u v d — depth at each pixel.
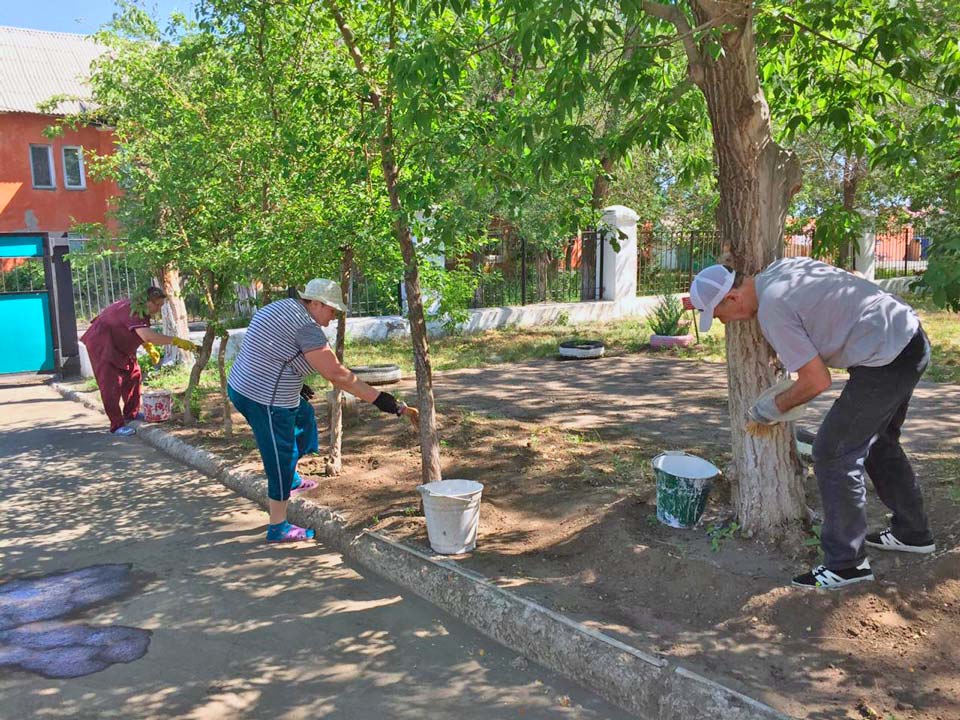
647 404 8.36
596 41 3.40
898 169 5.42
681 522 4.27
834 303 3.29
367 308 14.56
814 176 16.41
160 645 3.72
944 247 3.02
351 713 3.13
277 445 4.93
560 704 3.14
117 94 7.93
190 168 6.59
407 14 4.91
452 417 7.76
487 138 4.46
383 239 5.34
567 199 5.12
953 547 3.72
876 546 3.85
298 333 4.77
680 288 18.75
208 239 7.21
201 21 5.56
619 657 3.16
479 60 4.75
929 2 4.46
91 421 8.96
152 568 4.66
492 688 3.28
